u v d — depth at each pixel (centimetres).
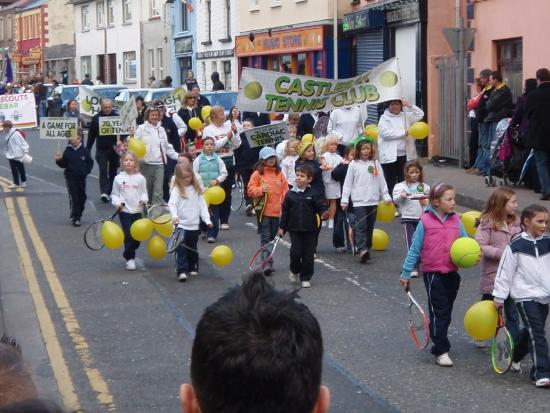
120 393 878
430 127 2925
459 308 1185
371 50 3506
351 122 1941
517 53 2525
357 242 1497
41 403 225
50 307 1227
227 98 3391
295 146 1667
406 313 1169
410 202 1371
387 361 969
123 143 2111
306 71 4100
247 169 2003
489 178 2169
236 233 1800
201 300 1261
